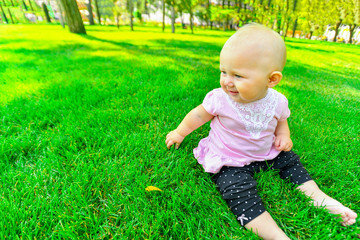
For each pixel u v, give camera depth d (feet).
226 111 4.09
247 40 3.25
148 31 30.45
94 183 4.09
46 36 21.99
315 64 14.49
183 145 5.37
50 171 4.34
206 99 4.43
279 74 3.35
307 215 3.72
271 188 4.19
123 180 4.25
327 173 4.53
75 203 3.70
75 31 24.89
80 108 6.81
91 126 6.13
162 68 11.51
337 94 8.98
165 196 4.06
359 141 5.70
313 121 6.70
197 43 22.22
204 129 5.99
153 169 4.62
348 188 4.24
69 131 5.60
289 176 4.35
